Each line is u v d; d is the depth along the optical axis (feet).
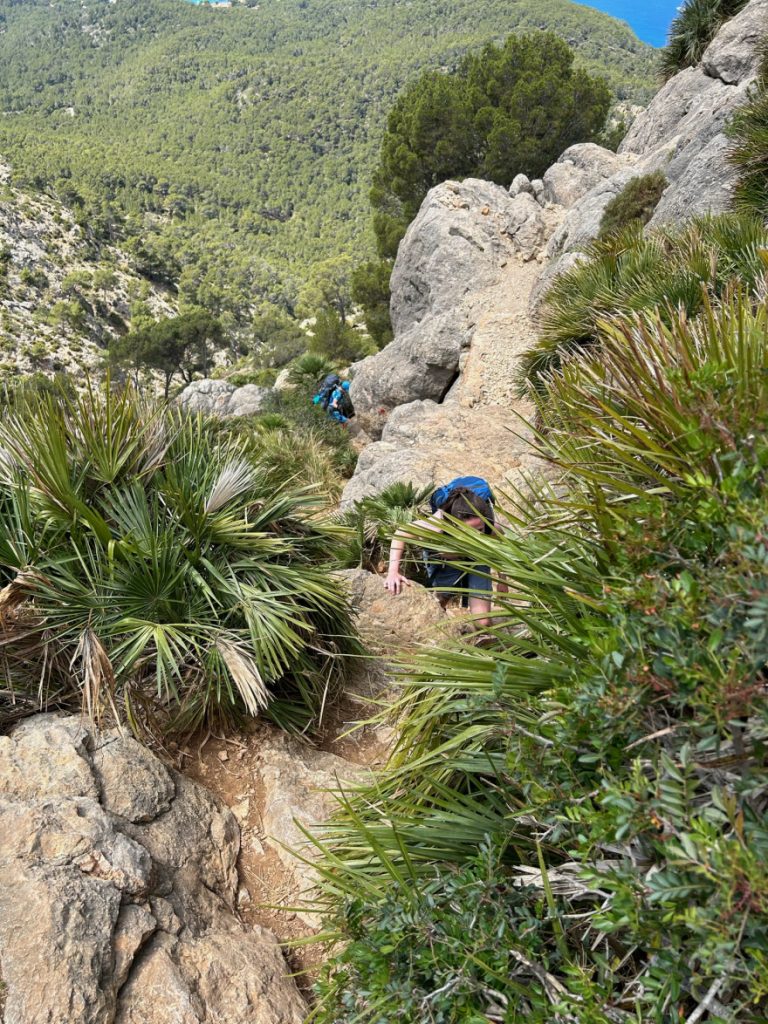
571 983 4.29
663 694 4.44
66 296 417.49
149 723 9.67
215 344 223.10
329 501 13.73
